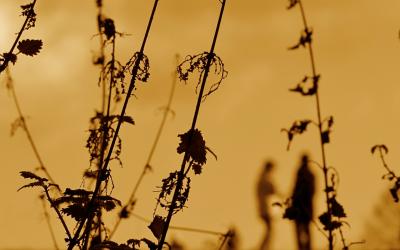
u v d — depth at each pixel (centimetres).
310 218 1003
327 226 973
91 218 742
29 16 775
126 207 876
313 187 2156
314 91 1021
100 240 798
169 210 708
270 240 3666
